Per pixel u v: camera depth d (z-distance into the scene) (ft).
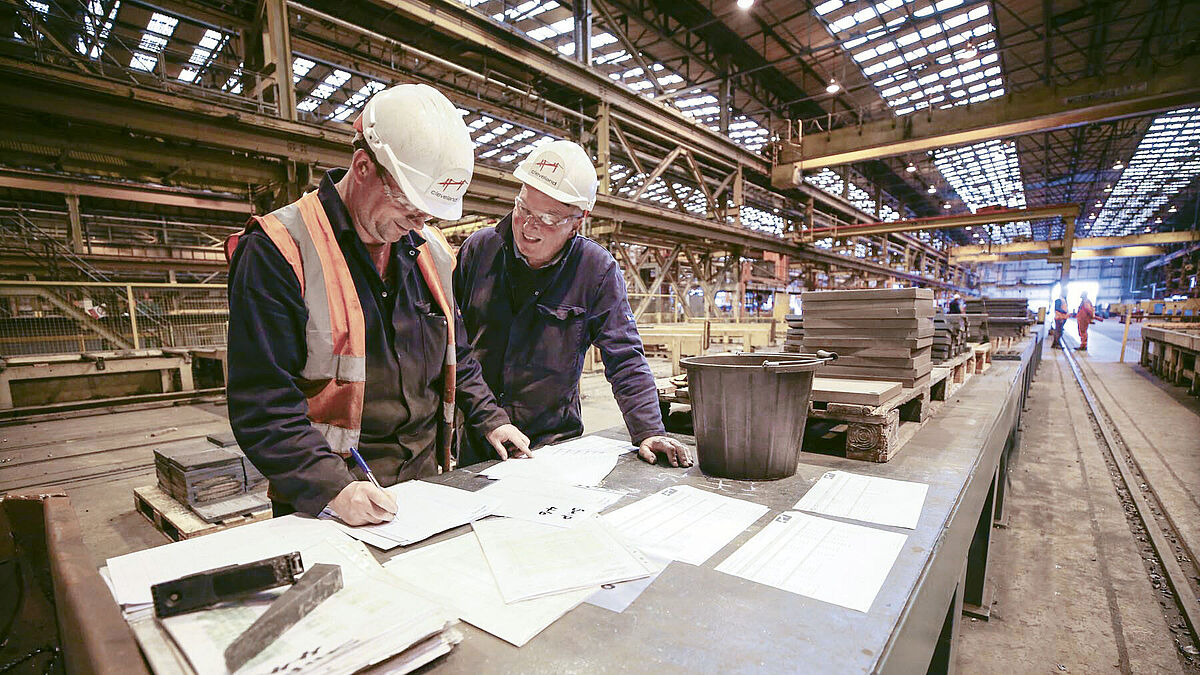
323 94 39.47
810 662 1.79
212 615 1.89
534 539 2.74
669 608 2.13
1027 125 30.22
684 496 3.48
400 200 3.43
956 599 4.51
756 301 67.46
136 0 15.33
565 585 2.28
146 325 22.90
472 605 2.14
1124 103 27.35
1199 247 80.02
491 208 23.16
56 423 16.67
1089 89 27.94
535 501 3.33
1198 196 88.99
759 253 45.91
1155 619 7.11
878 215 69.56
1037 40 38.47
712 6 35.83
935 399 7.19
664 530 2.92
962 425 5.79
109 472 11.96
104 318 22.03
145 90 12.91
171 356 20.39
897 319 5.19
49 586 3.74
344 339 3.64
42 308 20.86
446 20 19.84
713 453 3.91
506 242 5.37
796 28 38.63
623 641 1.92
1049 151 65.82
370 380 4.04
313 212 3.63
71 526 3.03
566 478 3.84
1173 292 90.27
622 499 3.43
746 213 67.26
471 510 3.14
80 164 16.39
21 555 3.84
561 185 4.50
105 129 13.58
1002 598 7.68
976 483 4.36
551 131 25.63
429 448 4.54
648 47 39.11
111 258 30.81
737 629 1.99
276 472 3.11
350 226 3.73
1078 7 36.01
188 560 2.40
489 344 5.65
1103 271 145.48
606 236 29.71
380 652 1.68
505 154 50.70
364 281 3.86
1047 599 7.63
